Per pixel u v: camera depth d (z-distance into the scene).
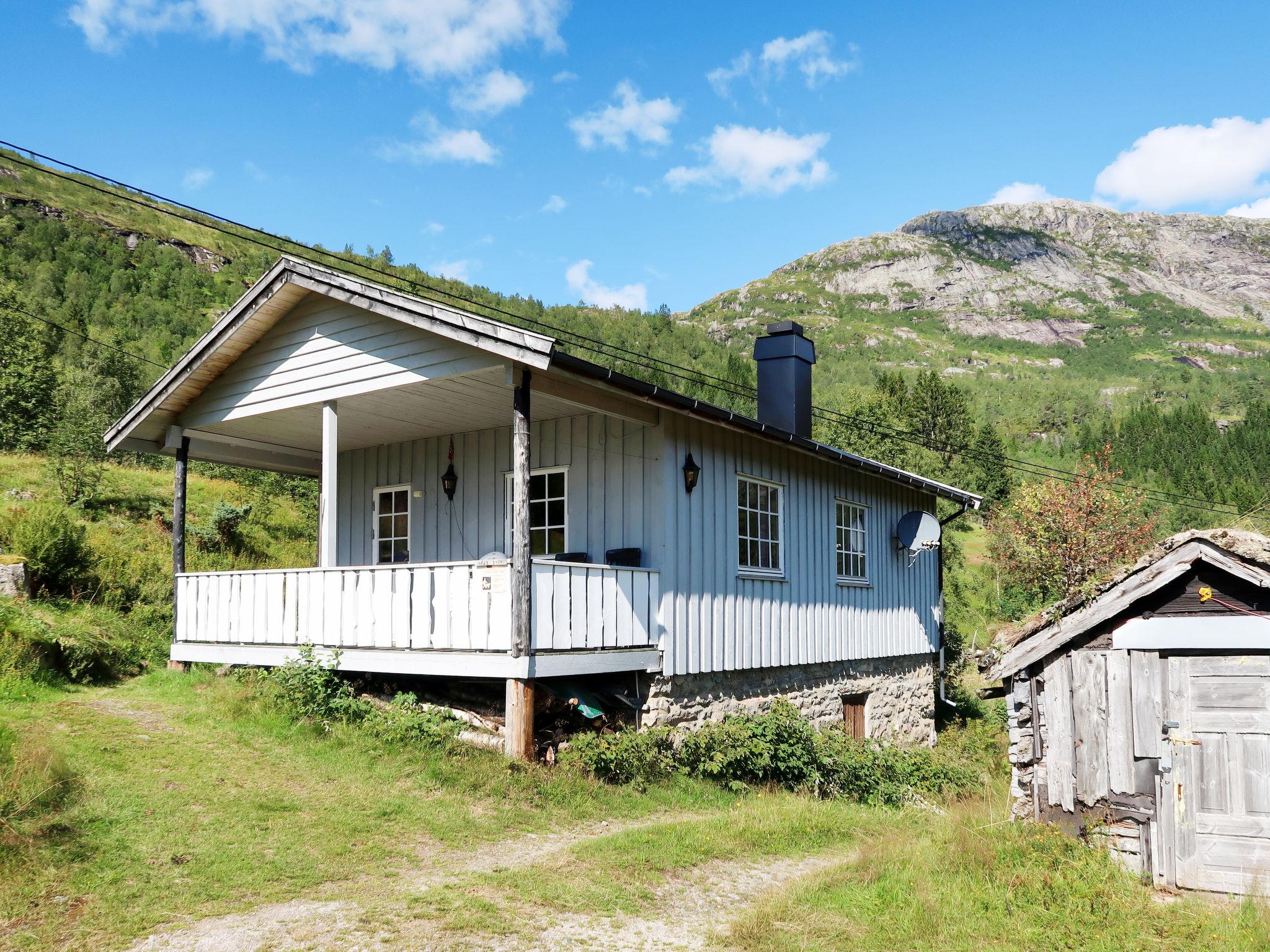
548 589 9.14
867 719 15.31
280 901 5.69
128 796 7.11
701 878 6.89
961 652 20.23
